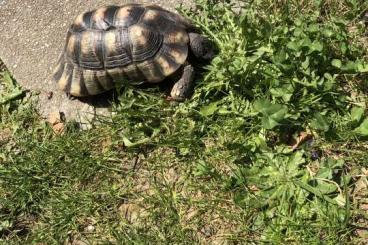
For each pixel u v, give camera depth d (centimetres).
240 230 72
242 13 86
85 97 86
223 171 76
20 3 96
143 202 77
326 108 75
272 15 83
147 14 78
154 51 77
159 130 79
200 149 77
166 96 81
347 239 69
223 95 80
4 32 95
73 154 81
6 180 81
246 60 77
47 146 82
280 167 73
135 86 82
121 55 78
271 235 70
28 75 92
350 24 82
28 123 88
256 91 77
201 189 75
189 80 79
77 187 80
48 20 94
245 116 76
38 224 79
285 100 74
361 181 72
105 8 80
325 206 70
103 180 80
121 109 80
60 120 86
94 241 76
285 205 71
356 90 77
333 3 83
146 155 80
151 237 74
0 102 89
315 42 73
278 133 75
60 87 83
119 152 81
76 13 93
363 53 79
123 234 75
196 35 80
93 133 82
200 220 74
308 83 73
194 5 88
